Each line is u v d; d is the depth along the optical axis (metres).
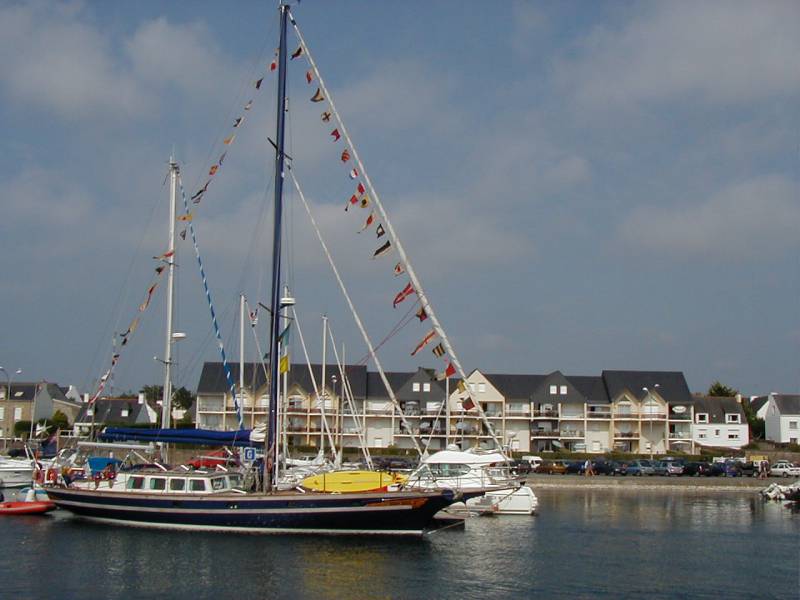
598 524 46.34
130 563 30.78
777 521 49.09
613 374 112.88
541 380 112.56
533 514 50.06
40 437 83.00
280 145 37.50
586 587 29.80
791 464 85.88
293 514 34.75
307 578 29.11
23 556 31.77
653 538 41.25
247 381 100.00
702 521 48.75
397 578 29.67
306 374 104.56
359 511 34.44
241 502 35.09
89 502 37.47
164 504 36.00
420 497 34.34
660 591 29.55
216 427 100.25
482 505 48.53
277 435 36.50
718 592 29.55
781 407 121.56
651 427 109.06
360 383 105.31
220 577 29.00
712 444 115.38
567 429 108.56
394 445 104.50
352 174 38.75
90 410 47.94
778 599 28.72
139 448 38.88
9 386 101.88
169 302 46.16
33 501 41.75
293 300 40.03
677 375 113.25
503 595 28.12
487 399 107.19
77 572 29.58
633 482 75.06
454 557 33.91
